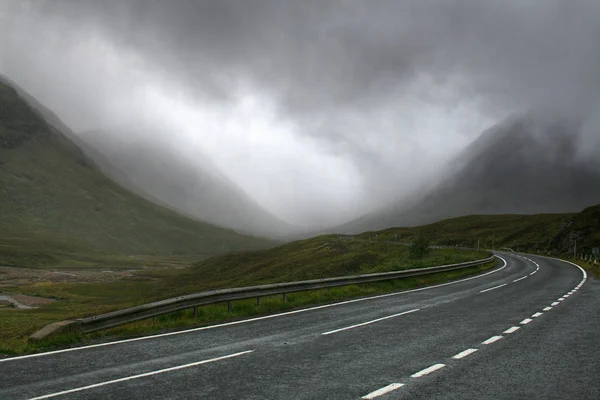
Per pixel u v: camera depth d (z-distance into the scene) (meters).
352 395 6.92
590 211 88.19
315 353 9.93
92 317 12.27
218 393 7.04
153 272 173.88
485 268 45.97
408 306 18.45
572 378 7.93
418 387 7.36
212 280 112.56
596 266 44.59
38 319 40.38
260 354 9.85
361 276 25.30
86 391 7.14
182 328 13.49
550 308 17.66
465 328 13.19
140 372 8.32
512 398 6.84
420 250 79.19
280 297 20.08
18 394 6.98
